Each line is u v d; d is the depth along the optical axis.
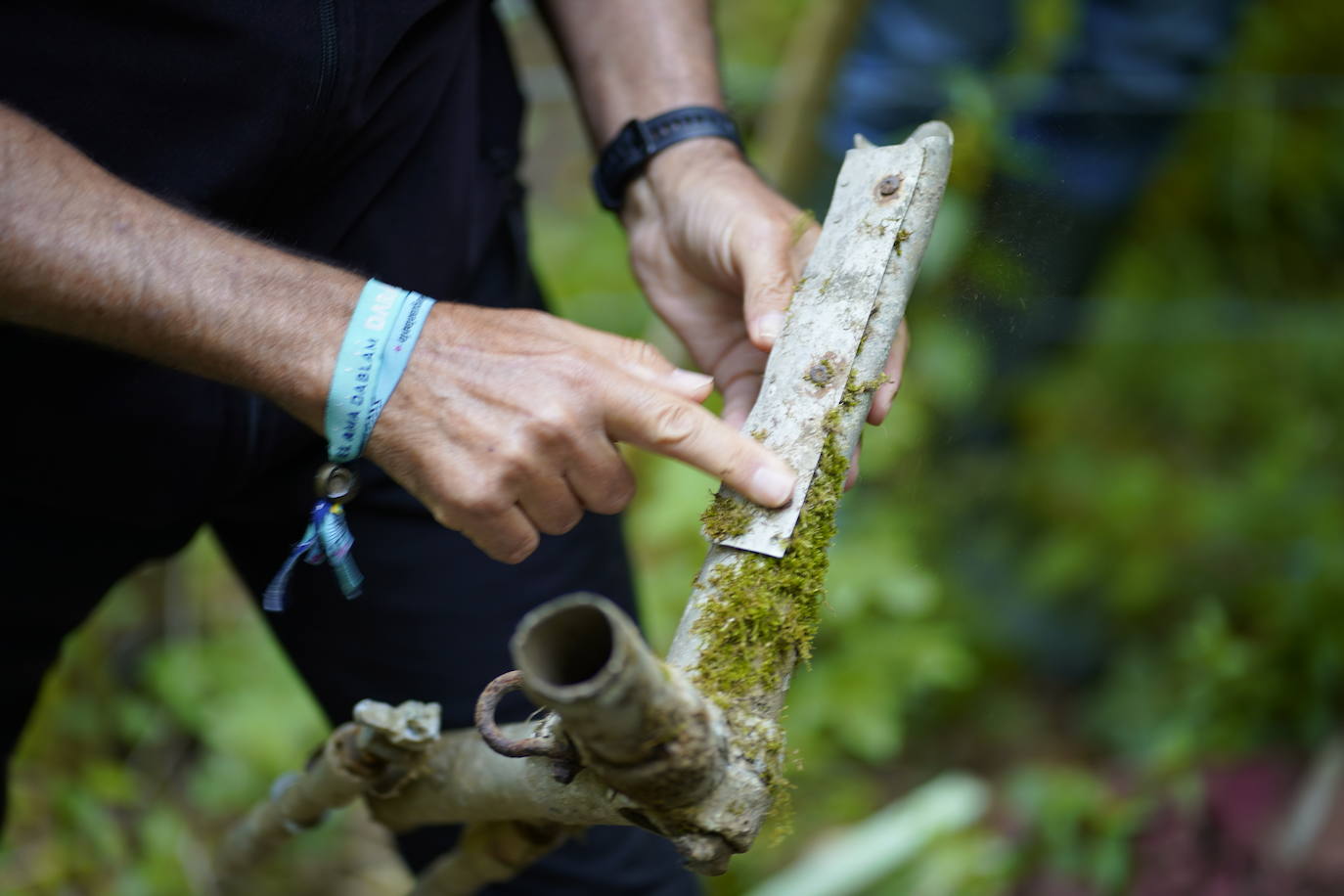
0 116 0.91
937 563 2.90
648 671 0.70
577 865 1.51
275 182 1.15
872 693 2.40
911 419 2.43
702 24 1.46
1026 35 2.58
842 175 1.12
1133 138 2.66
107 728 2.41
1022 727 2.73
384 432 1.00
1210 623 2.40
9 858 2.16
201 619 2.53
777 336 1.07
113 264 0.92
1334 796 2.21
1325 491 2.99
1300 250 3.60
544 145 3.34
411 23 1.16
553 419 0.98
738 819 0.84
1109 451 3.22
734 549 0.97
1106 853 1.99
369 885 2.30
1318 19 3.43
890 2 2.62
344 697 1.53
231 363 0.97
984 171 1.99
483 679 1.47
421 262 1.30
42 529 1.27
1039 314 2.62
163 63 1.05
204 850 2.30
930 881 2.09
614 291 2.98
